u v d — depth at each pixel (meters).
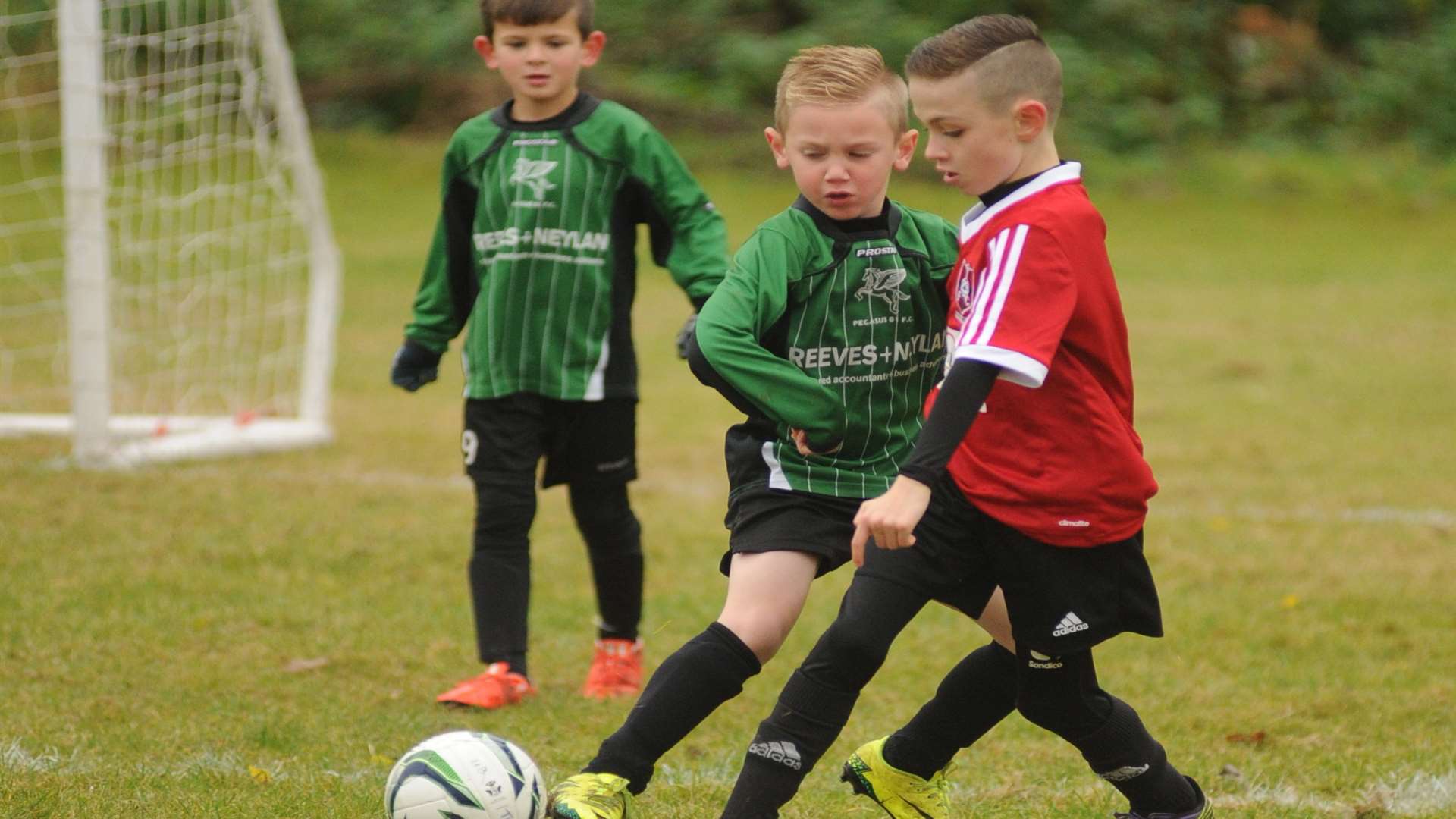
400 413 33.31
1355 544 22.88
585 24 15.26
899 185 69.50
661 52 80.06
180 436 27.86
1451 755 13.82
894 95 10.68
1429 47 84.94
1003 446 9.95
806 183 10.70
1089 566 10.01
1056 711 10.42
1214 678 16.44
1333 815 12.22
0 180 59.59
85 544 20.92
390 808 10.51
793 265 10.70
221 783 12.39
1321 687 16.11
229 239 37.00
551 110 15.30
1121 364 10.06
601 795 9.85
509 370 15.10
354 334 42.97
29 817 11.26
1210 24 85.94
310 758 13.25
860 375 10.91
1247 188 73.62
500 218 15.11
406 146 74.44
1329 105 83.12
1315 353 42.03
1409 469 28.69
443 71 79.38
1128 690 15.95
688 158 71.94
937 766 11.11
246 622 17.84
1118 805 12.38
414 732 14.18
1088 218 9.77
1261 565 21.59
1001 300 9.43
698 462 29.09
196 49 33.62
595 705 15.25
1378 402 35.56
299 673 16.09
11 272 47.00
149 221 39.06
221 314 40.38
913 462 9.19
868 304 10.86
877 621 9.87
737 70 77.81
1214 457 29.72
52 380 34.84
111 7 27.73
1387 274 56.72
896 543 9.12
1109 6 82.88
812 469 10.75
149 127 30.78
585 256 15.12
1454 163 77.12
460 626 18.08
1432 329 45.75
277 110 29.69
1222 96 83.31
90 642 16.80
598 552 15.74
